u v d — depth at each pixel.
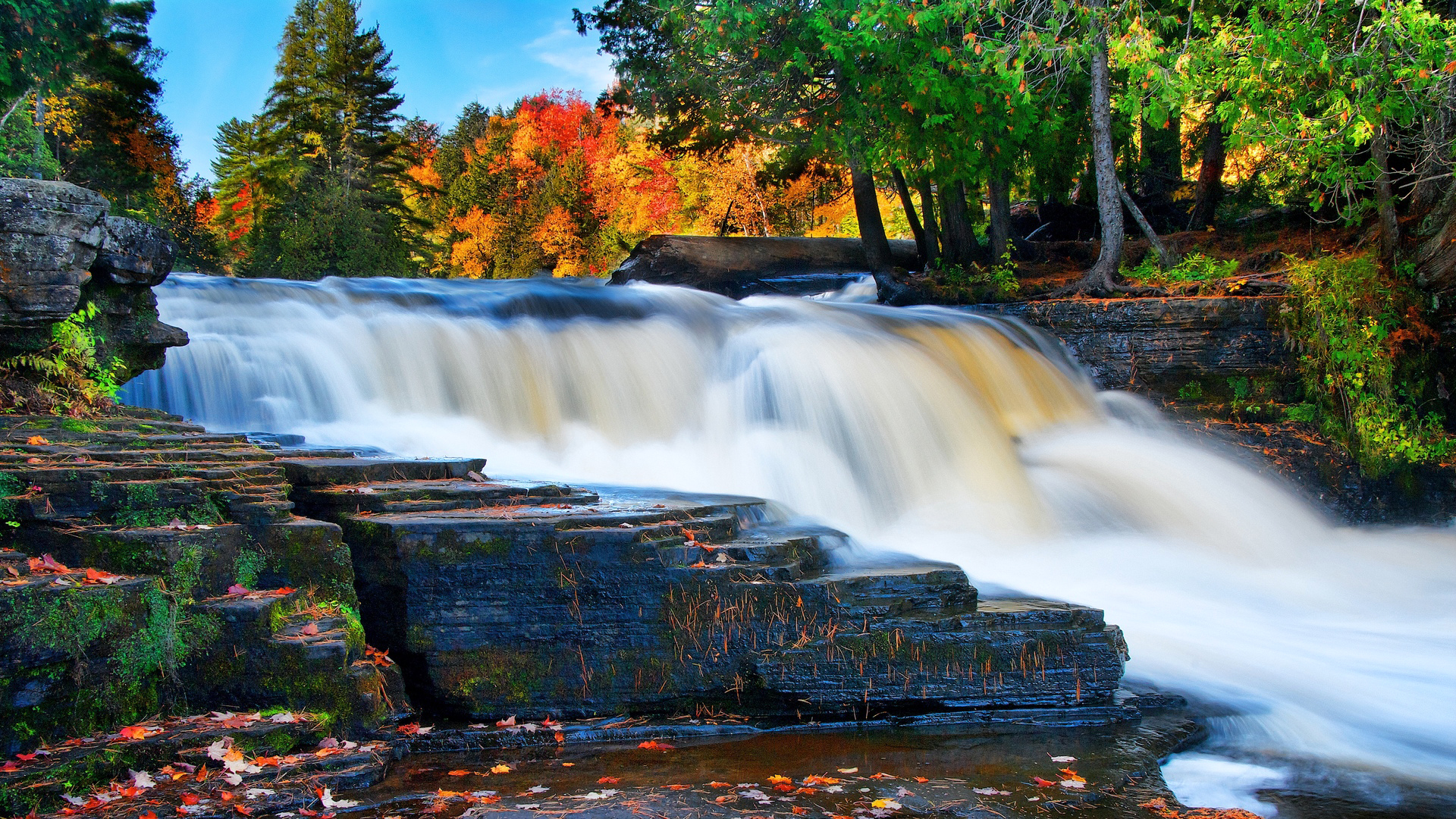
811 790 5.33
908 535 11.21
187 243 40.88
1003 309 15.57
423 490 7.12
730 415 12.86
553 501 7.55
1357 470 13.44
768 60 17.36
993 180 19.41
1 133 19.11
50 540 5.57
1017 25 16.00
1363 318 13.81
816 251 22.30
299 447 8.56
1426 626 9.54
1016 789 5.43
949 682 6.72
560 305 14.57
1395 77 12.68
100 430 7.29
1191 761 6.25
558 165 64.31
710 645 6.61
